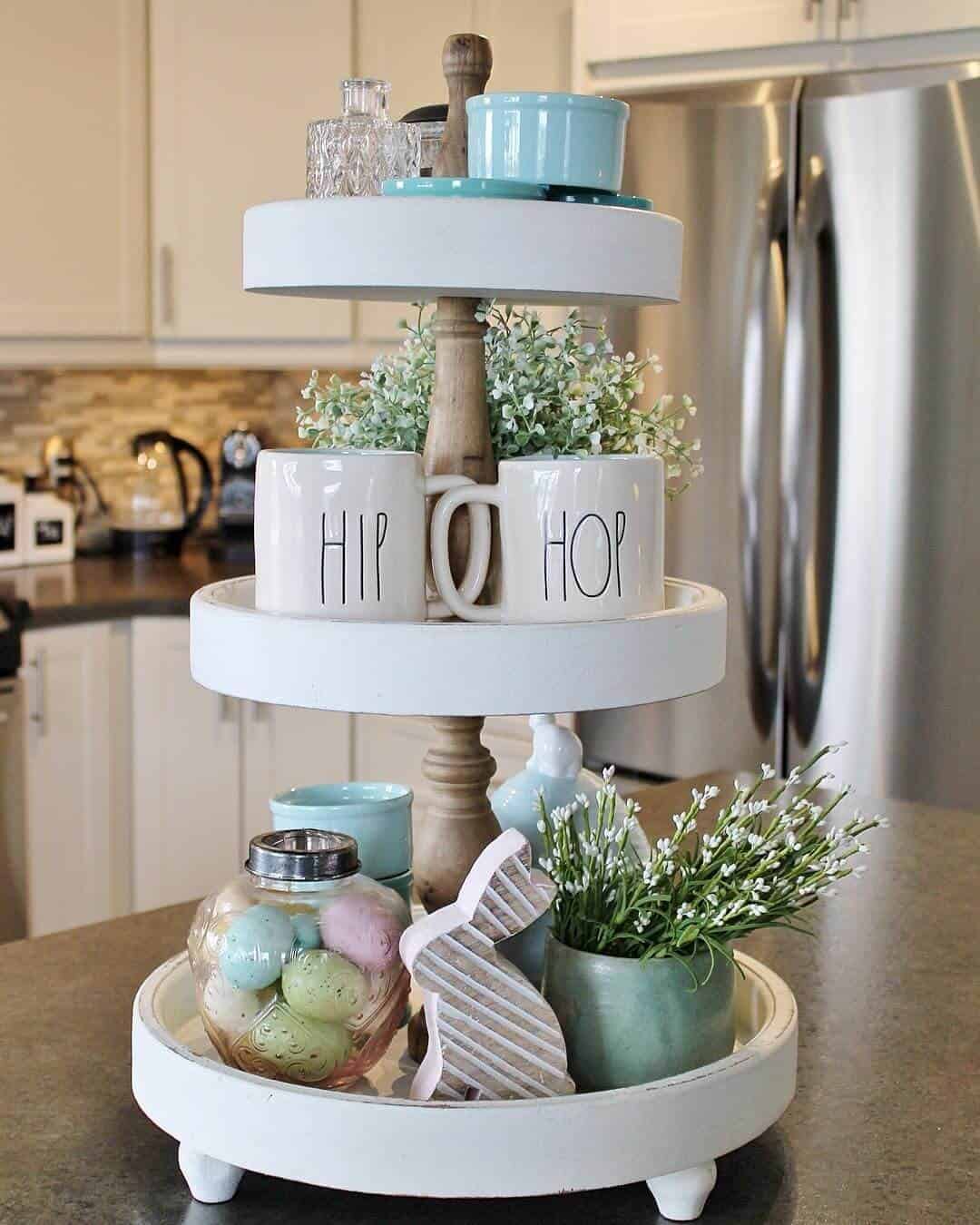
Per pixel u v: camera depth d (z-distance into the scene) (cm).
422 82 334
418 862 106
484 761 106
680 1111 86
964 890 148
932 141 253
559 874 95
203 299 349
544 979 97
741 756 285
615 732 300
